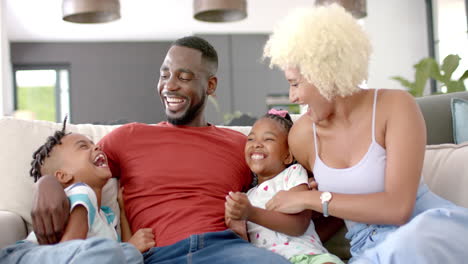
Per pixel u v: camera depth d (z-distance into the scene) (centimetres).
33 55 963
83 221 135
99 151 154
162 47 993
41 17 804
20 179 158
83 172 149
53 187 131
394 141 135
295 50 136
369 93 145
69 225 132
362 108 143
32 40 957
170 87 173
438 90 687
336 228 171
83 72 978
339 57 134
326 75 134
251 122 298
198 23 877
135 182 162
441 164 166
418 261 117
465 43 636
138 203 159
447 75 305
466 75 300
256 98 970
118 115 984
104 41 981
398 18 727
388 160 135
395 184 131
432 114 204
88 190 141
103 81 982
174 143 168
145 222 156
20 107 976
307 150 157
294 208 143
